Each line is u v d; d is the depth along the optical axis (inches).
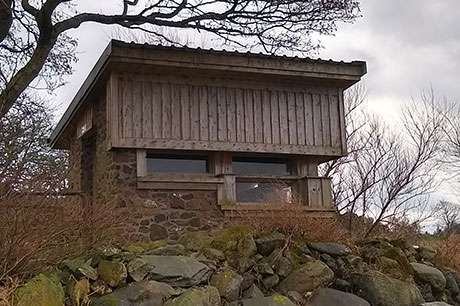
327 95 426.3
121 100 373.7
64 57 492.4
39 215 212.4
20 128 446.0
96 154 439.5
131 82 378.3
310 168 419.5
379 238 320.2
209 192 388.2
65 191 245.4
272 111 409.1
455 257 330.6
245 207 374.3
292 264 261.9
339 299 246.8
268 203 332.2
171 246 254.2
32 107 591.2
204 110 392.8
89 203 289.6
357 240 312.5
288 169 424.8
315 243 280.7
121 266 215.6
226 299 229.1
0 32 385.7
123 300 204.1
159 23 410.3
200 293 213.8
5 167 220.5
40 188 219.6
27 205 206.2
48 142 585.3
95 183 441.1
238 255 254.8
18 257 195.9
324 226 297.1
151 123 378.0
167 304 208.4
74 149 521.0
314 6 410.0
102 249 233.1
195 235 287.0
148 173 385.7
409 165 644.7
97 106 430.6
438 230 615.8
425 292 281.0
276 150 403.9
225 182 390.3
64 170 267.1
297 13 411.2
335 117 425.7
